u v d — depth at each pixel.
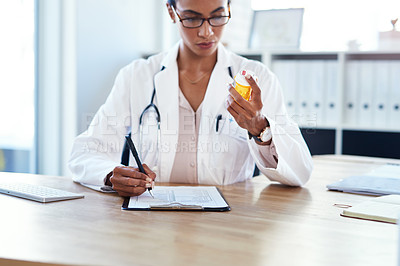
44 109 3.12
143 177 1.29
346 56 3.16
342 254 0.82
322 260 0.78
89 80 3.13
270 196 1.34
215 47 1.57
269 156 1.50
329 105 3.17
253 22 3.55
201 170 1.68
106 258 0.78
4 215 1.06
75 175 1.54
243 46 3.82
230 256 0.80
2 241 0.87
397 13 3.27
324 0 3.49
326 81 3.17
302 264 0.76
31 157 3.16
